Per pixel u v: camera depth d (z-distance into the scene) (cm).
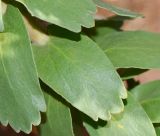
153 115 26
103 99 22
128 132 24
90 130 24
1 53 22
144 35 26
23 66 22
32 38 24
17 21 22
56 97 25
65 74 23
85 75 23
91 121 24
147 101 26
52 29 24
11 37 22
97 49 23
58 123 24
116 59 25
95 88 22
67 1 22
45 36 24
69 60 23
